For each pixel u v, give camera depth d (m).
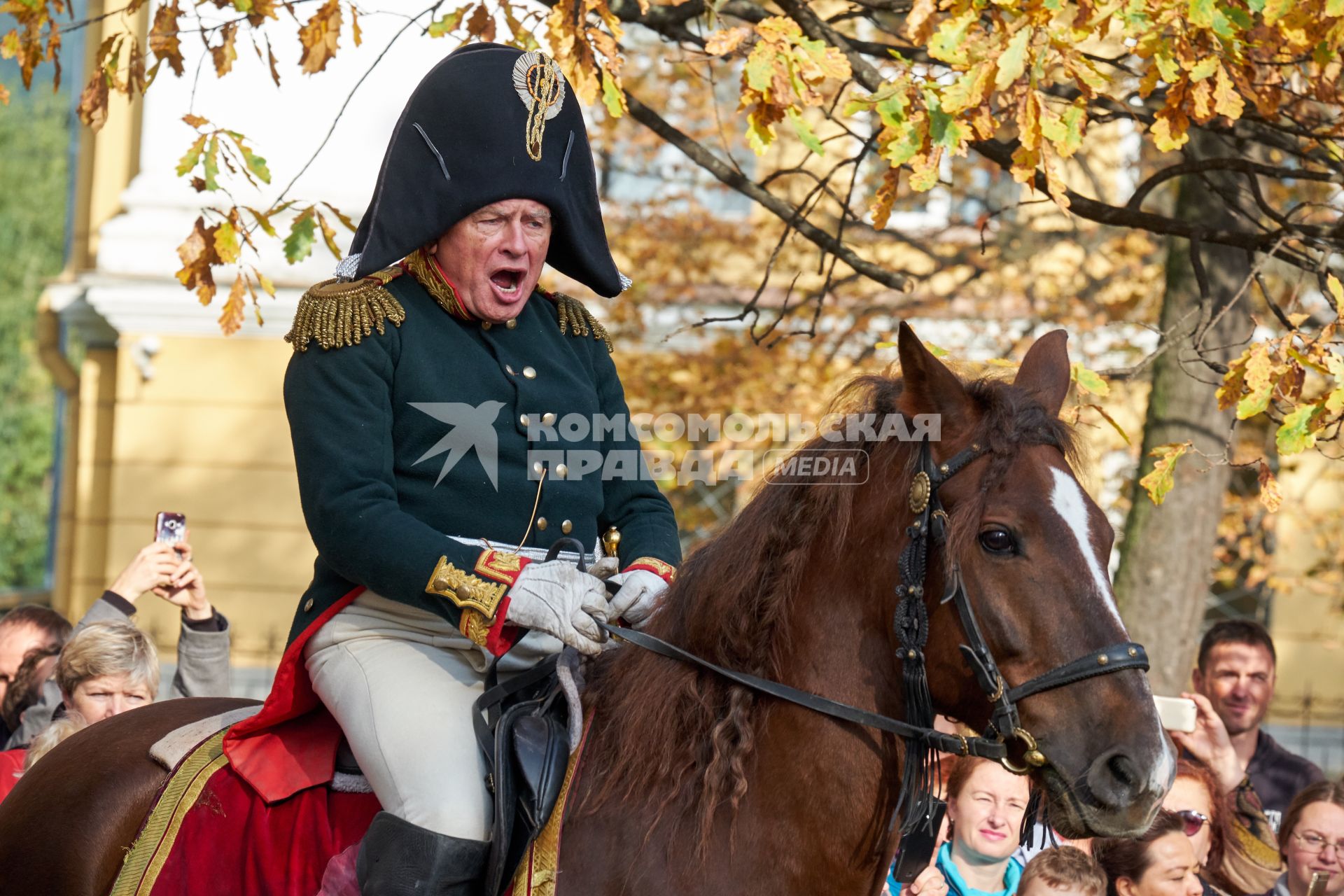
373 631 9.20
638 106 15.43
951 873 12.47
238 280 13.80
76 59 49.38
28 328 86.38
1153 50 11.00
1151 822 7.40
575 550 9.53
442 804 8.40
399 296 9.53
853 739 8.32
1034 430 8.04
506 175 9.32
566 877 8.34
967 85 10.73
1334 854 13.68
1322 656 36.84
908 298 28.44
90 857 9.59
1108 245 31.08
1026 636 7.67
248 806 9.32
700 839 8.23
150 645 13.38
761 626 8.55
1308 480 34.75
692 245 30.16
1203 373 18.36
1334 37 10.91
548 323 10.26
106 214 38.22
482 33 14.41
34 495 83.38
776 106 11.34
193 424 35.59
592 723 8.85
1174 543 18.66
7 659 16.70
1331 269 16.47
